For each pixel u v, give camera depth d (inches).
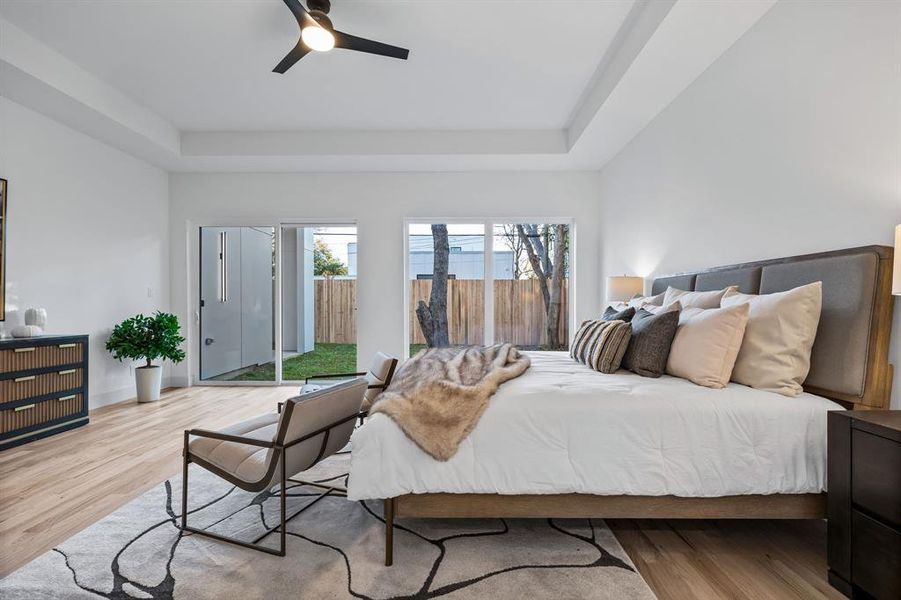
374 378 120.4
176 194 202.7
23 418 121.3
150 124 160.7
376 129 176.4
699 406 67.4
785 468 64.8
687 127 122.1
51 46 119.3
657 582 62.0
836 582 58.0
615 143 164.6
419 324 205.9
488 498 67.5
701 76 115.0
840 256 71.4
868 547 53.2
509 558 67.6
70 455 112.4
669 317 86.7
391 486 65.3
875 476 52.3
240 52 122.3
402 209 201.6
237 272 205.5
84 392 139.1
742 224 100.0
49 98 128.8
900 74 65.5
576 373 91.4
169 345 174.4
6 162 131.2
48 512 82.2
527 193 200.4
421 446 65.2
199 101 152.3
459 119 166.7
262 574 63.3
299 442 70.0
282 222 207.2
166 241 200.4
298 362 256.5
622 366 95.7
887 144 67.6
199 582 61.4
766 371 73.2
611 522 79.0
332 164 189.8
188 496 89.4
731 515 66.5
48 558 66.9
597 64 127.5
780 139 88.3
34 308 135.0
